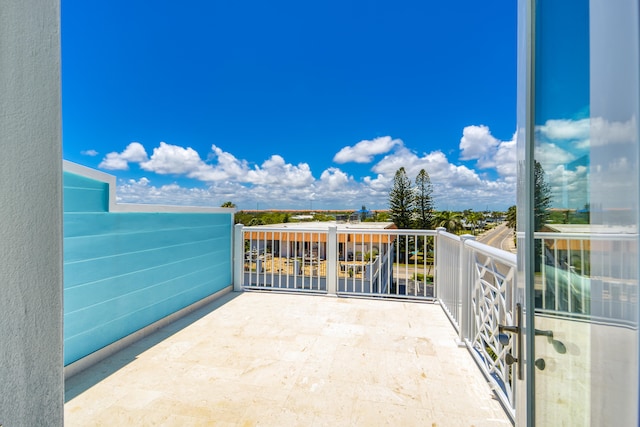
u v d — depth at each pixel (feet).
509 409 6.37
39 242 2.24
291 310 13.23
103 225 9.03
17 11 2.12
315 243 18.99
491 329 7.50
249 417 6.44
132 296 10.02
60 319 2.40
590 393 2.36
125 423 6.24
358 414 6.55
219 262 15.28
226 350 9.46
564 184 2.71
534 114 3.18
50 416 2.31
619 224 1.90
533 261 3.19
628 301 1.81
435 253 14.28
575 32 2.47
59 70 2.44
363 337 10.41
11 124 2.06
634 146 1.73
